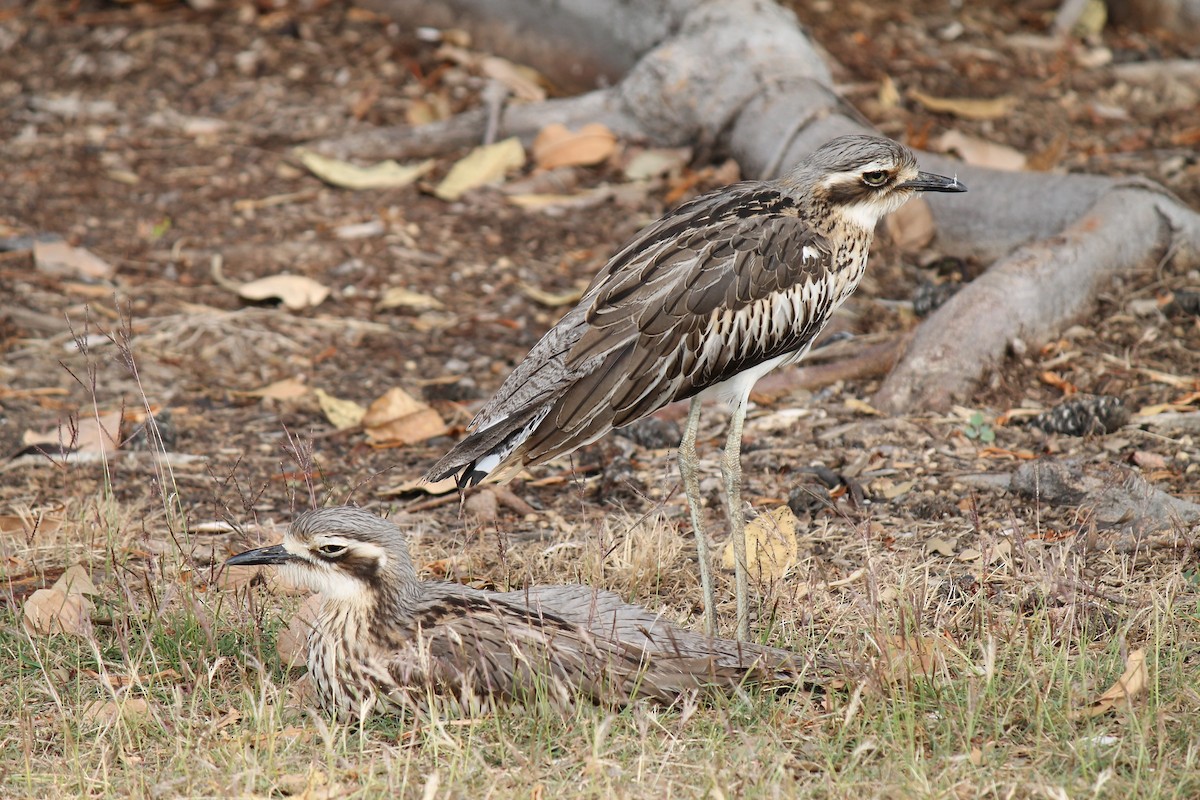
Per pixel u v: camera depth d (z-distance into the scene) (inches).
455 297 577.6
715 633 339.6
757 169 636.1
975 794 265.0
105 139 692.1
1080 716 290.7
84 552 386.9
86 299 560.1
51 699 314.0
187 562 370.6
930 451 443.5
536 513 427.2
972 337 487.8
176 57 749.9
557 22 721.6
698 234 350.9
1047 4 814.5
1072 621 317.7
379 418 477.4
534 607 314.7
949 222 587.5
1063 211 561.9
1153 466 423.8
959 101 707.4
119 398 495.2
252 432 481.1
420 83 729.0
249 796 269.1
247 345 536.4
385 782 273.7
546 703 292.7
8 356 517.3
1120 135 695.1
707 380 348.5
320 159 663.8
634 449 462.0
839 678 301.0
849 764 274.1
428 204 644.1
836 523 402.3
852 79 725.9
